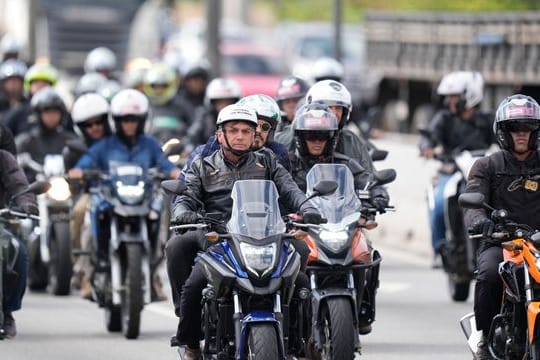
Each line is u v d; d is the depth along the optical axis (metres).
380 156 38.28
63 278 47.31
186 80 64.81
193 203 30.06
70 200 47.91
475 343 31.09
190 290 29.84
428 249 60.28
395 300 47.59
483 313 30.70
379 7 154.62
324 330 31.34
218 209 30.44
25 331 40.69
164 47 135.38
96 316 43.69
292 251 29.05
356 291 32.00
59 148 50.28
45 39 111.19
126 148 42.84
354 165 34.62
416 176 62.78
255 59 122.81
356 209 32.25
